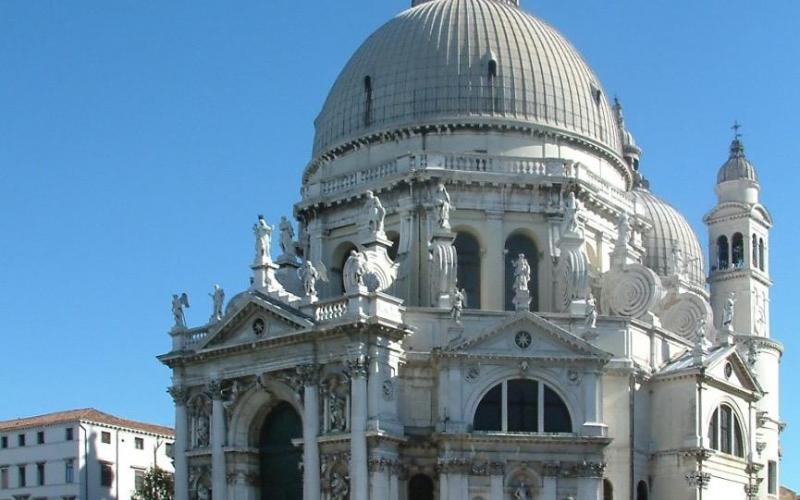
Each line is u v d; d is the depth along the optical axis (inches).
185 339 2832.2
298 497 2664.9
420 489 2578.7
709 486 2679.6
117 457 4347.9
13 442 4402.1
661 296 2906.0
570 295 2765.7
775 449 3444.9
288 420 2706.7
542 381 2549.2
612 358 2640.3
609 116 3245.6
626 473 2625.5
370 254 2755.9
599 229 3070.9
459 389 2524.6
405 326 2564.0
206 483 2743.6
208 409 2765.7
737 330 3550.7
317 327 2549.2
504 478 2508.6
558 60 3152.1
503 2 3366.1
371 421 2485.2
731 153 3703.3
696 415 2662.4
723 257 3636.8
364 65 3203.7
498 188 2925.7
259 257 2746.1
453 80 3043.8
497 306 2876.5
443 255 2728.8
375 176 3019.2
